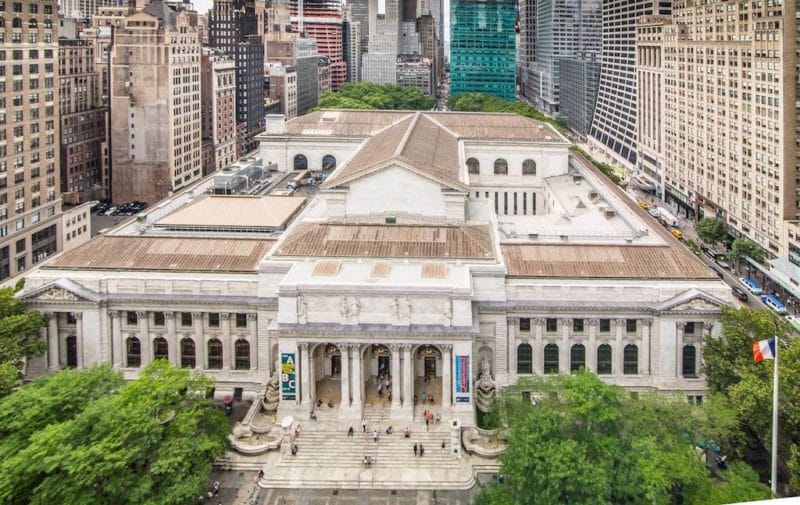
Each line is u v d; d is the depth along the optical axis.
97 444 88.62
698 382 124.56
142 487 88.31
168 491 89.69
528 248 135.62
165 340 131.50
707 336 120.19
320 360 128.38
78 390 100.94
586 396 94.81
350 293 115.81
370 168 147.25
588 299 125.38
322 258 129.12
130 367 132.25
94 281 130.12
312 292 115.88
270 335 128.88
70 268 133.50
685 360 125.75
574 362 127.50
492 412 114.94
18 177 196.00
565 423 92.94
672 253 133.62
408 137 171.00
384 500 102.19
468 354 115.25
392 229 137.38
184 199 183.12
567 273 128.88
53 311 129.62
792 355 103.62
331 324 116.25
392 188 147.88
